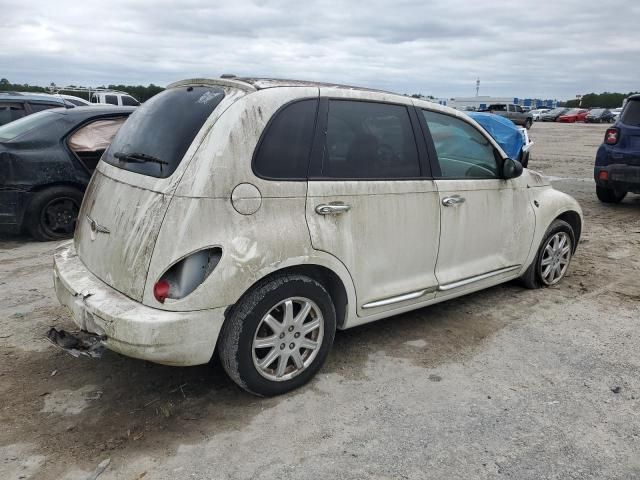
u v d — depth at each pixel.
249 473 2.66
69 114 6.93
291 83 3.36
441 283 4.01
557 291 5.24
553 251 5.23
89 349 2.97
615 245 6.88
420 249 3.83
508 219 4.54
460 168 4.12
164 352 2.78
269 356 3.17
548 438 2.97
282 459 2.76
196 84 3.44
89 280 3.20
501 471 2.71
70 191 6.74
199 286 2.80
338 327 3.59
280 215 3.06
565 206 5.17
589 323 4.50
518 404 3.29
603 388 3.50
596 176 8.92
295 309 3.26
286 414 3.14
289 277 3.12
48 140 6.62
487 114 10.80
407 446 2.88
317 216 3.21
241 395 3.33
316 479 2.63
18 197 6.42
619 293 5.20
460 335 4.24
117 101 21.88
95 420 3.06
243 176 2.93
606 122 48.25
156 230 2.81
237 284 2.88
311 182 3.20
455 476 2.67
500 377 3.61
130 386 3.43
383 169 3.59
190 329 2.80
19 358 3.75
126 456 2.77
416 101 3.92
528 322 4.50
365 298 3.56
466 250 4.21
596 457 2.83
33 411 3.14
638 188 8.38
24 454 2.77
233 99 3.04
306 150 3.20
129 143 3.39
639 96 8.48
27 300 4.80
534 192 4.86
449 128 4.09
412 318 4.54
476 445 2.90
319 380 3.52
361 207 3.42
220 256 2.85
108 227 3.12
